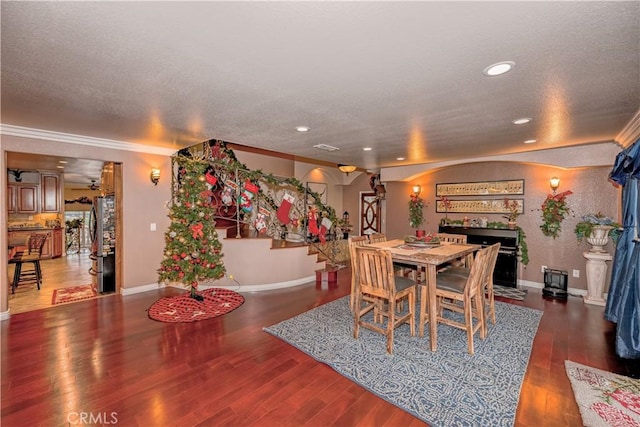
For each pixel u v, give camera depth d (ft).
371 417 6.48
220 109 9.14
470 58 5.89
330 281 17.62
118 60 6.04
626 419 6.36
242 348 9.49
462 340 10.11
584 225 14.49
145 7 4.34
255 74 6.65
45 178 24.76
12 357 8.79
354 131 11.68
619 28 4.81
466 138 12.76
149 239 15.70
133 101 8.45
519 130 11.36
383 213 32.35
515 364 8.57
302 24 4.77
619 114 9.34
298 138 13.03
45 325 11.10
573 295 15.52
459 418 6.43
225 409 6.69
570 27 4.82
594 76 6.66
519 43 5.33
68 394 7.13
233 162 17.93
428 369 8.31
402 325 11.44
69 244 29.45
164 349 9.37
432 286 9.41
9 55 5.83
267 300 14.34
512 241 16.99
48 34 5.09
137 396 7.09
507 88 7.38
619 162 10.15
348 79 6.90
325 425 6.25
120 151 14.58
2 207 11.57
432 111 9.18
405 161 19.36
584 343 9.93
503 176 17.99
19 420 6.28
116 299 14.20
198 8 4.36
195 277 13.71
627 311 8.96
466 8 4.34
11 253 16.79
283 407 6.77
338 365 8.48
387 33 5.02
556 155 14.87
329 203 34.22
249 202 16.69
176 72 6.58
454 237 14.52
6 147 11.49
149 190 15.65
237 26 4.83
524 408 6.73
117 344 9.67
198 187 13.75
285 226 24.18
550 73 6.54
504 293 15.80
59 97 8.17
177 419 6.36
